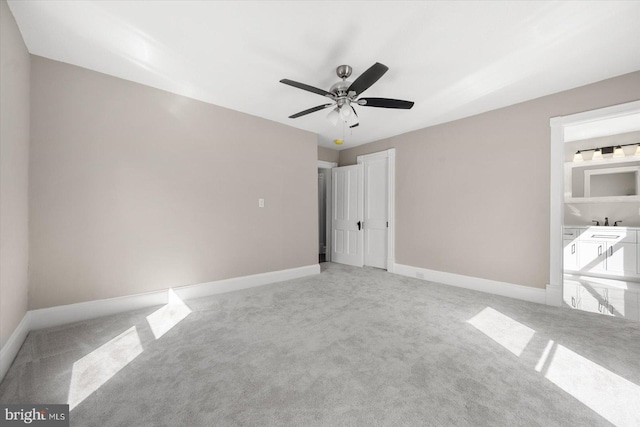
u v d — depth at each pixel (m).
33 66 2.13
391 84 2.59
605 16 1.68
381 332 2.13
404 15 1.69
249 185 3.44
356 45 2.00
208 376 1.55
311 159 4.14
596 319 2.41
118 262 2.51
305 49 2.06
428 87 2.65
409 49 2.04
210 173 3.09
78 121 2.31
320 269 4.48
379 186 4.54
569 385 1.48
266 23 1.78
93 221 2.38
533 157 2.90
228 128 3.23
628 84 2.38
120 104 2.51
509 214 3.08
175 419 1.23
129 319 2.36
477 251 3.33
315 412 1.28
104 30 1.87
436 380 1.53
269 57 2.17
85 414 1.25
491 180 3.21
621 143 4.36
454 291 3.26
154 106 2.70
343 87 2.33
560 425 1.20
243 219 3.38
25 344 1.90
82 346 1.89
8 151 1.68
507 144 3.09
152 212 2.69
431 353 1.82
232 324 2.28
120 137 2.51
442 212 3.68
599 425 1.20
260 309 2.64
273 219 3.69
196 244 2.99
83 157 2.34
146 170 2.65
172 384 1.48
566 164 4.82
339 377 1.55
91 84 2.37
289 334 2.10
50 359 1.72
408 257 4.09
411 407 1.31
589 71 2.35
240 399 1.37
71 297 2.29
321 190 6.19
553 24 1.76
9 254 1.71
